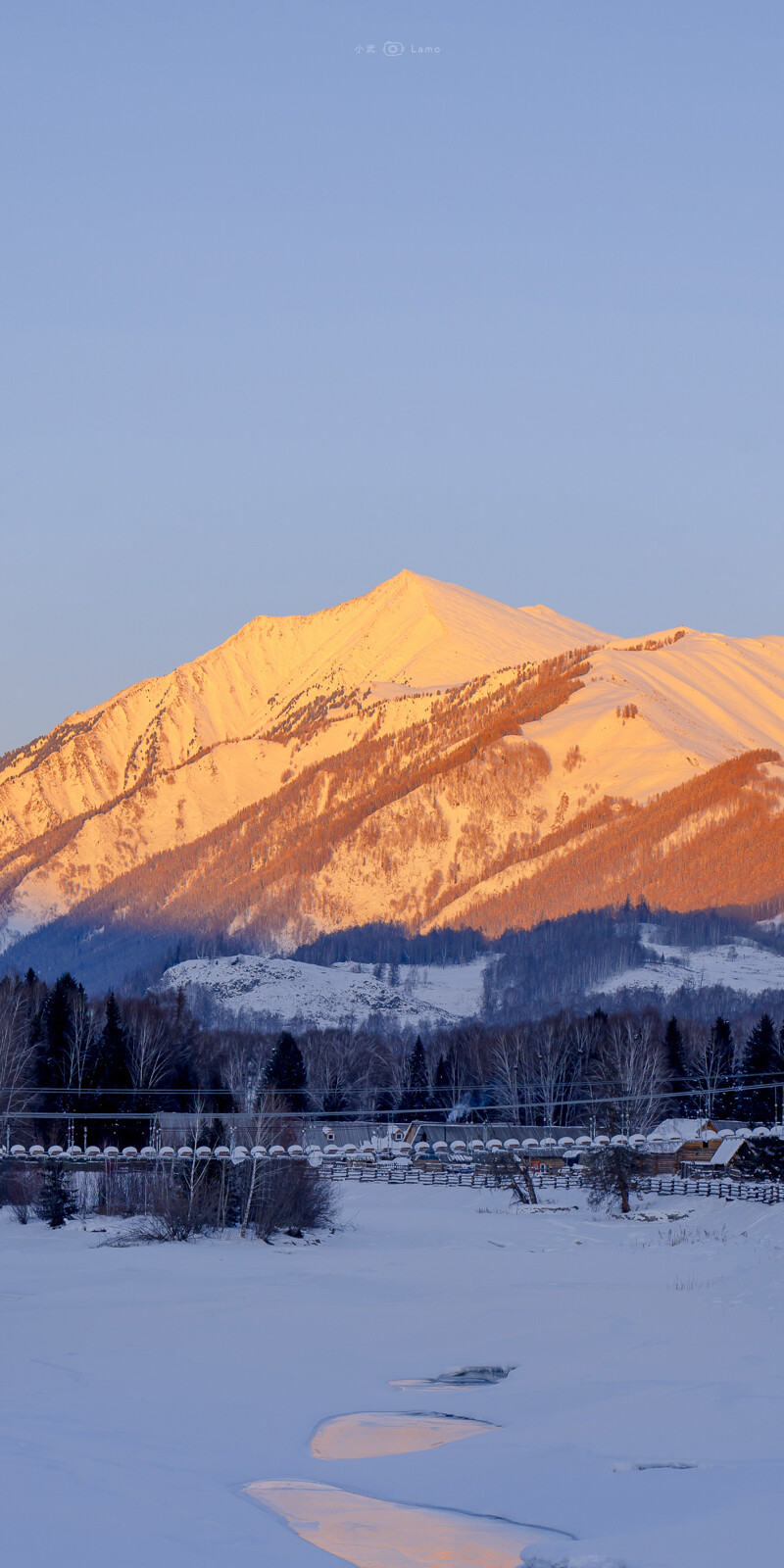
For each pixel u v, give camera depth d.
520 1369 91.00
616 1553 51.25
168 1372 88.69
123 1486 60.38
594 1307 117.69
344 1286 134.00
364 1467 66.88
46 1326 106.62
